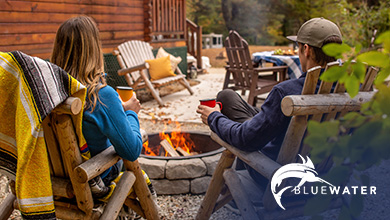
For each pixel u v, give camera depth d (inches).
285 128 67.1
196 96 274.5
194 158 112.6
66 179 62.1
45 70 50.7
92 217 62.6
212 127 76.6
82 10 238.5
